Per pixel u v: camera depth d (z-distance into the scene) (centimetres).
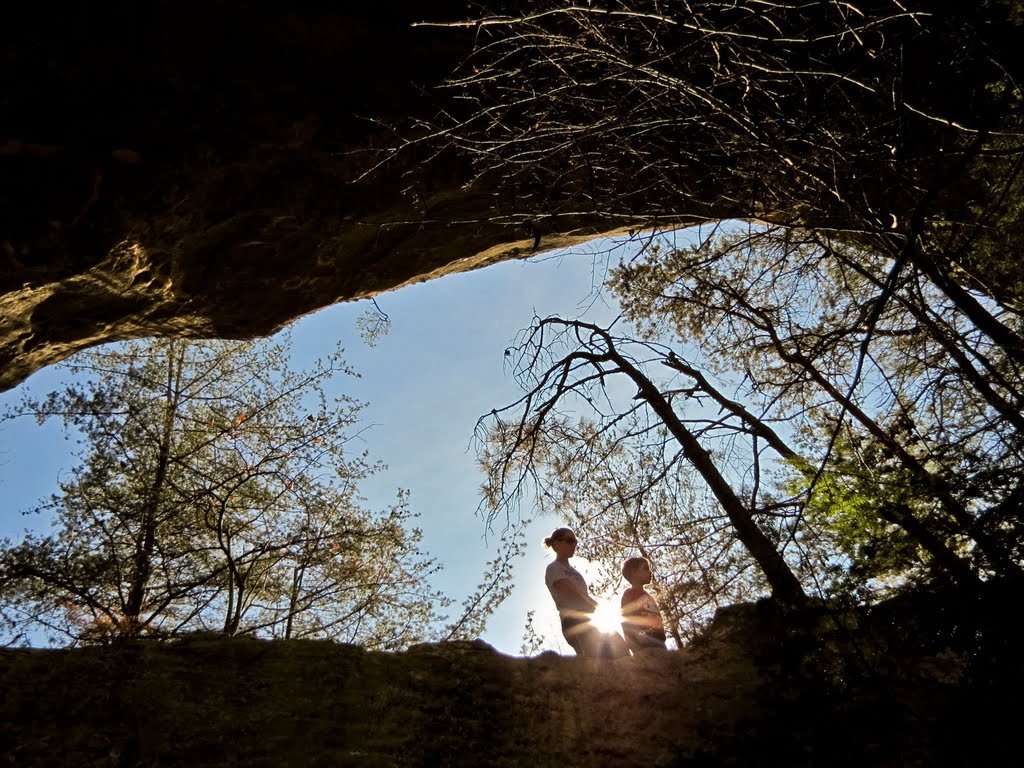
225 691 522
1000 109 422
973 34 446
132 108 842
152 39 816
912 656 400
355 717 502
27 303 936
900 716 408
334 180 958
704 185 543
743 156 525
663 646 657
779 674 435
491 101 721
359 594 1058
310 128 905
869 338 364
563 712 533
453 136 593
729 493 743
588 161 522
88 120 829
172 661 559
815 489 443
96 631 732
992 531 375
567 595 657
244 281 1045
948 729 371
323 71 885
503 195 946
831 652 411
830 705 416
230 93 868
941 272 480
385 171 956
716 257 580
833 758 405
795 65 516
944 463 417
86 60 804
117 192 875
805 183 518
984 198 539
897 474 421
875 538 412
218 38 843
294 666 565
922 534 398
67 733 451
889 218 501
